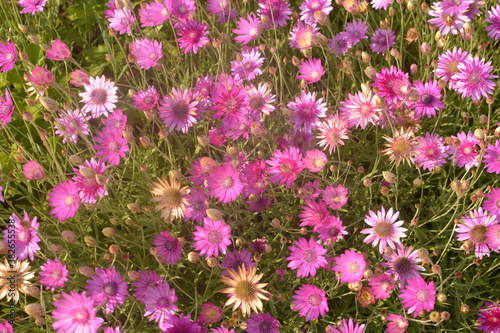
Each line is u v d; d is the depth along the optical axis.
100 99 1.11
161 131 1.07
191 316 1.07
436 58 1.25
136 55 1.16
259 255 1.05
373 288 0.99
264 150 1.16
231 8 1.23
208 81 1.15
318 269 1.07
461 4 1.14
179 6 1.18
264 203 1.11
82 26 1.39
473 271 1.10
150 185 1.10
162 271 1.08
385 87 1.08
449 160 1.16
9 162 1.19
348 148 1.18
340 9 1.30
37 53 1.30
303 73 1.13
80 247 1.11
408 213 1.16
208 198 1.06
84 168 0.99
